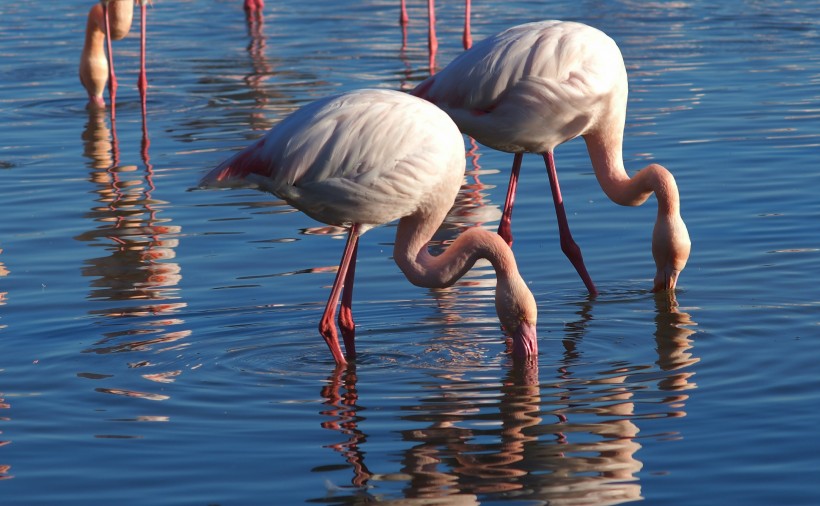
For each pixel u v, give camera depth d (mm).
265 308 10484
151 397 8477
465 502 6668
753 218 12719
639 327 9859
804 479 6809
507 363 9117
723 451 7242
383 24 27484
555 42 11133
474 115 11281
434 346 9570
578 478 6930
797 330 9570
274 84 21031
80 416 8109
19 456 7434
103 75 20031
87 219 13461
